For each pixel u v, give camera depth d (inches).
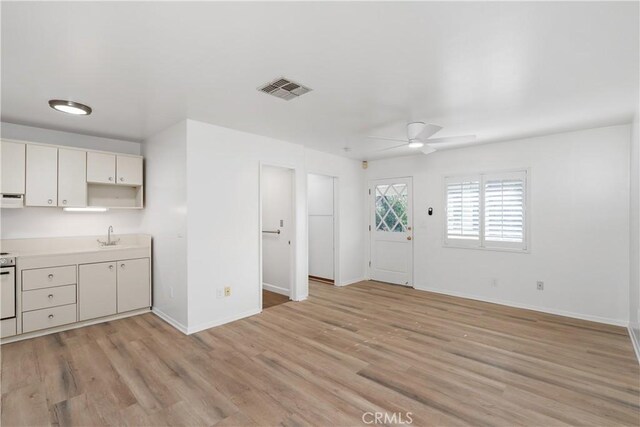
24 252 138.2
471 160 185.8
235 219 150.3
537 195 163.3
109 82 95.6
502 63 84.9
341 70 88.6
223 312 144.8
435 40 73.7
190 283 133.1
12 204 127.8
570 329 137.2
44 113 123.3
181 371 100.8
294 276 182.9
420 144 139.2
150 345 120.4
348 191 226.1
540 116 128.6
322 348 118.6
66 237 151.6
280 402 85.0
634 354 112.7
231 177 148.3
